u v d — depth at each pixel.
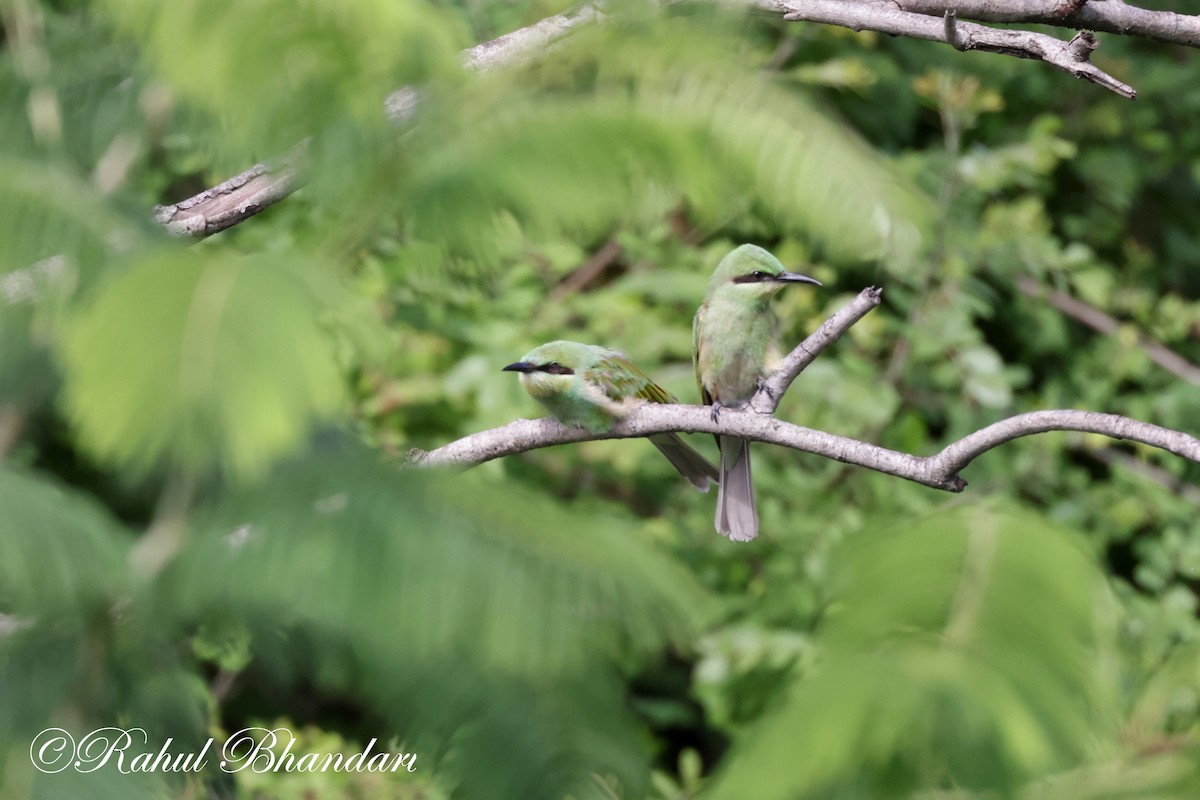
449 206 1.79
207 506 1.48
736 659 5.27
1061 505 5.78
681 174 1.81
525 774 1.64
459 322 5.52
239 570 1.38
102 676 1.56
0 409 1.79
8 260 1.53
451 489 1.43
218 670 4.25
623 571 1.39
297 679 2.16
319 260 1.79
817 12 3.05
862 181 1.82
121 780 1.53
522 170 1.78
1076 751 1.24
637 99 1.84
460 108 1.82
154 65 1.79
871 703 1.25
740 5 1.99
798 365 2.97
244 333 1.20
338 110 1.75
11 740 1.50
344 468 1.45
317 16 1.66
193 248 1.49
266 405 1.18
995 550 1.43
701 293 5.71
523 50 2.02
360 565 1.36
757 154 1.83
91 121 2.24
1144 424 2.34
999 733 1.22
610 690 1.73
